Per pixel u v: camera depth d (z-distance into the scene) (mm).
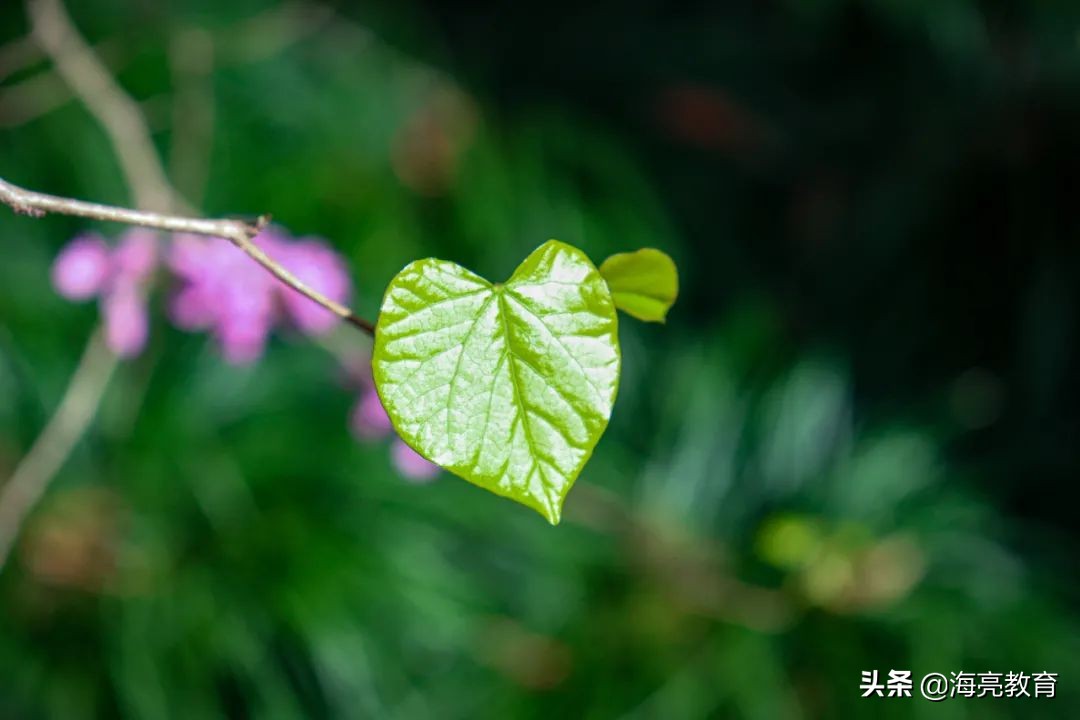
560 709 1415
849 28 2113
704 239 2188
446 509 1517
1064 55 1887
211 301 1021
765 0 2350
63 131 1671
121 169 1692
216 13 1903
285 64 1884
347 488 1506
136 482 1493
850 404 1829
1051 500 1789
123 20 1830
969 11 1896
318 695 1372
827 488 1656
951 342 2037
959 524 1630
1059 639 1480
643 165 2172
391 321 583
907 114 2139
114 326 1046
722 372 1781
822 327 2131
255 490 1492
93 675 1353
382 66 1963
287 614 1361
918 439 1747
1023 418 1945
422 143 1865
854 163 2246
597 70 2312
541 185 1853
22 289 1609
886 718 1363
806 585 1492
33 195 605
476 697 1459
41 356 1557
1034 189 1984
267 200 1692
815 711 1389
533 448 583
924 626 1452
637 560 1577
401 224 1758
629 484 1679
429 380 583
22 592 1399
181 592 1396
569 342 586
